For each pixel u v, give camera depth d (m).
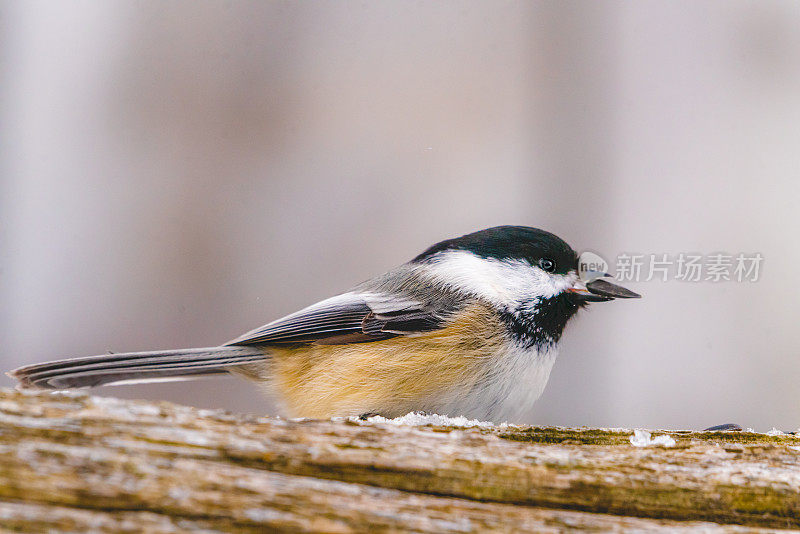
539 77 10.12
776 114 9.77
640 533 3.50
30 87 9.80
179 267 9.30
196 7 10.20
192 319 9.06
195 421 3.70
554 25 10.21
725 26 9.99
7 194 9.38
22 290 8.98
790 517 3.84
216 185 9.71
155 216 9.49
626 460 4.00
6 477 3.12
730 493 3.87
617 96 9.98
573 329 7.04
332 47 10.34
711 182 9.52
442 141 10.02
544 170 9.76
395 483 3.69
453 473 3.76
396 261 9.45
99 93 9.92
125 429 3.51
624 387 8.62
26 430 3.39
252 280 9.34
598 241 9.41
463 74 10.24
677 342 8.79
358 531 3.22
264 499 3.26
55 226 9.34
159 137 9.86
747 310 8.96
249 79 10.12
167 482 3.22
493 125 10.03
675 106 9.88
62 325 8.86
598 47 10.12
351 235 9.57
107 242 9.31
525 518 3.52
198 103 9.99
